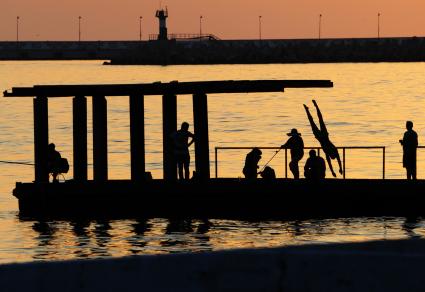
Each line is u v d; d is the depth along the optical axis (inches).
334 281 1157.7
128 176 4692.4
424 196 3129.9
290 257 1163.9
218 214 3186.5
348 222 3063.5
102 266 1156.5
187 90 3284.9
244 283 1165.1
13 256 2610.7
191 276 1163.3
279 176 4252.0
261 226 3021.7
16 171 4852.4
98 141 3294.8
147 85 3282.5
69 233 2947.8
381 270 1157.1
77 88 3272.6
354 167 4931.1
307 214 3161.9
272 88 3299.7
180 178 3292.3
